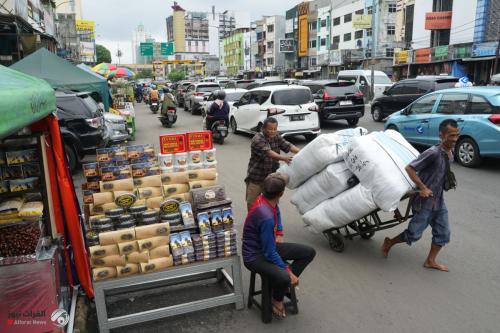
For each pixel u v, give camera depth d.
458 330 3.47
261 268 3.51
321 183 4.88
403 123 10.62
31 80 3.08
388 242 4.80
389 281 4.32
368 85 25.38
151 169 3.79
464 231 5.55
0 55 14.90
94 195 3.61
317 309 3.85
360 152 4.48
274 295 3.62
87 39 57.31
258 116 12.96
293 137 13.80
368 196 4.44
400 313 3.74
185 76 102.12
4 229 3.35
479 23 30.45
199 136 4.00
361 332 3.49
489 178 8.15
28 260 3.13
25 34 14.16
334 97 14.55
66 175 3.70
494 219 5.96
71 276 3.89
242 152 11.73
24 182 3.54
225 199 3.91
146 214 3.61
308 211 5.13
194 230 3.79
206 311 3.85
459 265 4.61
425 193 4.19
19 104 2.14
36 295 3.19
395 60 38.94
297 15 63.03
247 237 3.59
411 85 15.59
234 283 3.81
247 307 3.90
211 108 12.92
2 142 3.56
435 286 4.19
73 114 9.49
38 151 3.55
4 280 3.13
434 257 4.53
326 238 5.50
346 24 52.16
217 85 23.81
